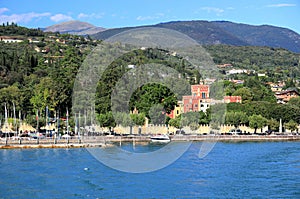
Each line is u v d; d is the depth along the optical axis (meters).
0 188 71.44
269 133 183.88
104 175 79.50
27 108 167.38
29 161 100.19
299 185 76.00
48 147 127.25
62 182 75.00
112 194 66.06
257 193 70.00
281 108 193.12
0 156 109.94
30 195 66.88
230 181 78.38
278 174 87.12
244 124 182.88
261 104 198.00
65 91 160.62
